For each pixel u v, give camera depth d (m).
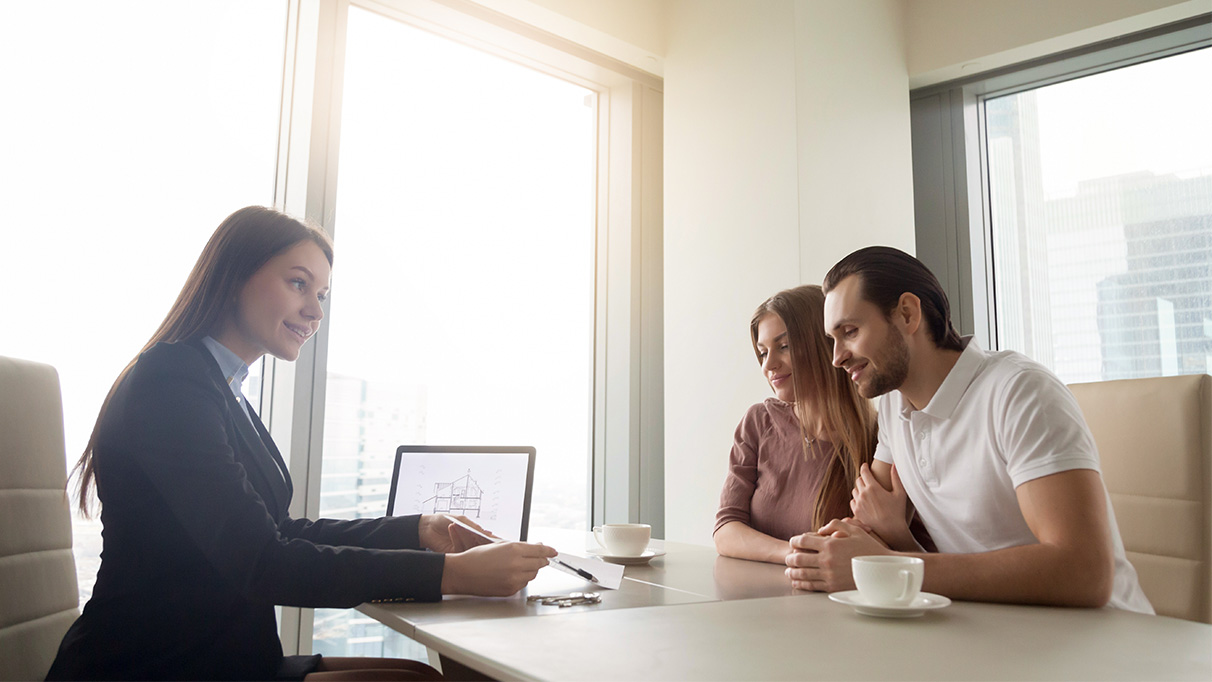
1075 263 2.79
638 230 3.14
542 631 0.85
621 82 3.21
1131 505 1.39
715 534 1.71
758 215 2.64
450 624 0.88
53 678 1.02
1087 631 0.84
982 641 0.79
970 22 2.88
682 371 2.85
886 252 1.33
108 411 1.12
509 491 1.76
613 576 1.19
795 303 1.71
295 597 1.04
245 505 1.07
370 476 2.45
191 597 1.07
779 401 1.84
